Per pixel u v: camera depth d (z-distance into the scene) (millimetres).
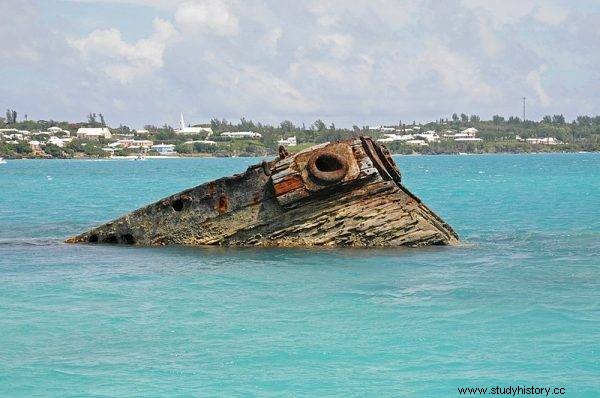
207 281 40812
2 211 96125
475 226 68812
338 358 28297
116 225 53125
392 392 25250
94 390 25656
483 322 32344
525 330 31172
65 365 27969
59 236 65062
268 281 40500
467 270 43125
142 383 26203
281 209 48656
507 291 37750
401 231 48688
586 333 30688
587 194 116438
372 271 42625
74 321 33438
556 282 39844
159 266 45062
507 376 26344
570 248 51906
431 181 175125
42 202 115188
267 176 48594
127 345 30094
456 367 27266
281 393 25281
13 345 30219
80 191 149000
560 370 26797
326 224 48438
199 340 30562
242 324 32594
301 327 32062
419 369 27141
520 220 74312
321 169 47938
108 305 36156
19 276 43062
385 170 48844
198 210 50438
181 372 27172
